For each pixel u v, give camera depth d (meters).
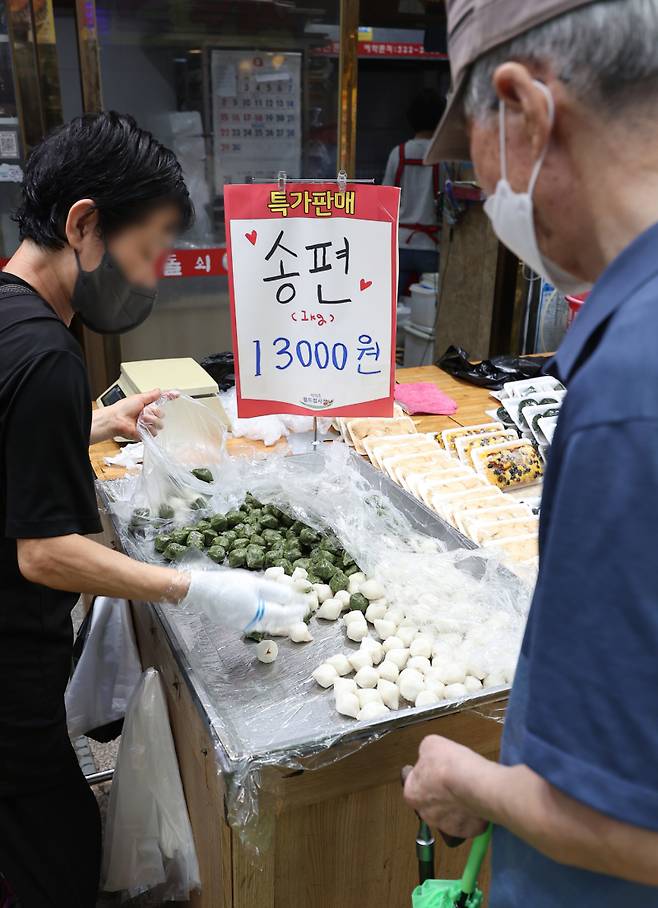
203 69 3.40
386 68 6.65
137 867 1.52
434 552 1.50
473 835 0.83
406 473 1.83
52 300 1.19
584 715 0.56
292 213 1.58
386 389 1.72
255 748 1.03
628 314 0.57
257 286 1.63
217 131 3.54
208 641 1.30
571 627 0.56
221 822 1.11
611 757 0.55
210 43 3.36
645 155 0.58
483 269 4.19
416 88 6.87
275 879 1.17
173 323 3.76
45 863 1.39
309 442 2.09
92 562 1.13
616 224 0.60
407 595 1.36
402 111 6.95
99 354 3.69
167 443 1.81
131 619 1.71
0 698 1.27
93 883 1.47
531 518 1.65
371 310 1.65
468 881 0.92
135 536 1.58
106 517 1.74
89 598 1.98
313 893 1.22
